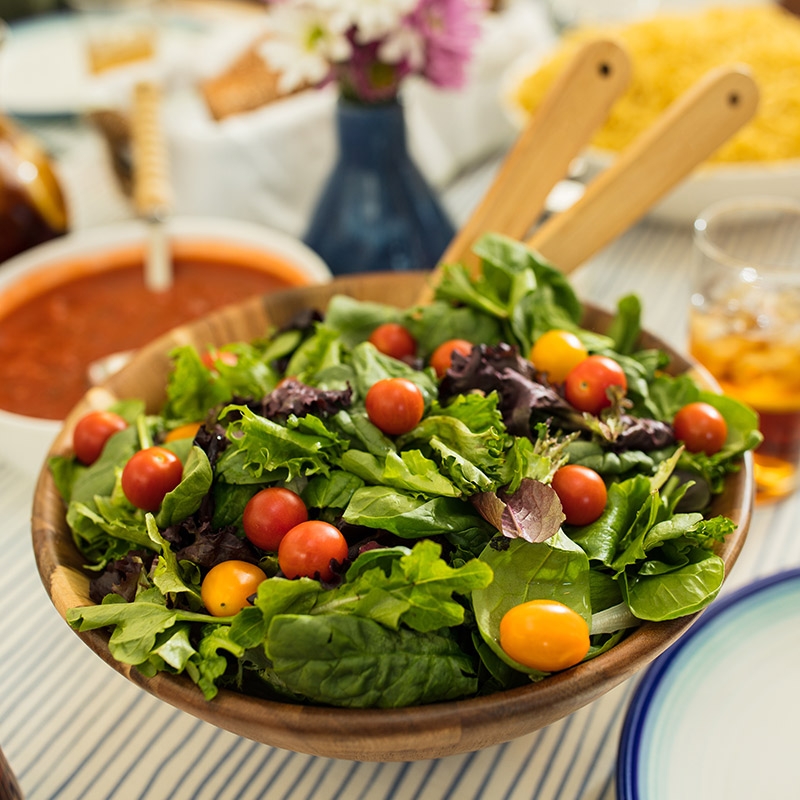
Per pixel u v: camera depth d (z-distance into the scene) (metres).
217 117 1.69
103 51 1.90
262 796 0.80
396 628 0.61
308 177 1.72
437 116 1.81
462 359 0.79
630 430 0.76
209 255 1.43
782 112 1.57
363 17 1.19
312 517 0.72
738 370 1.03
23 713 0.88
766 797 0.73
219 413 0.73
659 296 1.44
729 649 0.83
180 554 0.69
